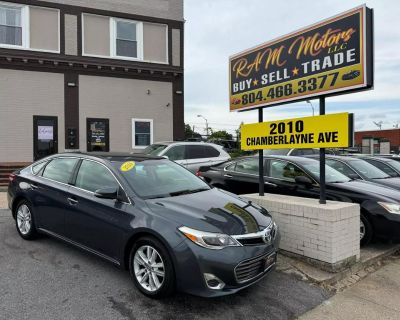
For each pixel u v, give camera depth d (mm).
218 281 3629
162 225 3852
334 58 4969
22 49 14266
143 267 4035
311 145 5242
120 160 5016
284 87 5691
